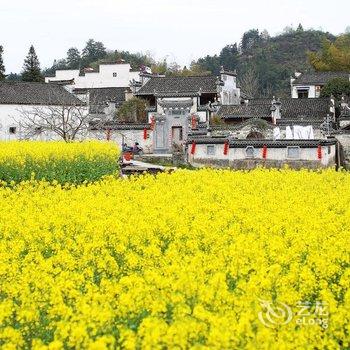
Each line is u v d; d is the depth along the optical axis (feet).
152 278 45.73
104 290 45.09
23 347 39.27
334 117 261.85
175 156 196.54
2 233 67.46
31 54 388.98
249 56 610.65
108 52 605.31
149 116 236.63
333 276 52.26
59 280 46.91
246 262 52.80
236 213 77.36
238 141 189.37
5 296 47.52
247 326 36.76
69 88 294.05
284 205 82.48
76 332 36.37
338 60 430.20
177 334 35.40
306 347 38.09
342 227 70.64
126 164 174.29
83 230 67.15
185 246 60.34
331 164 191.11
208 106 238.07
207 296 42.37
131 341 35.06
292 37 628.69
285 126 222.89
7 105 241.76
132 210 78.07
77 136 219.00
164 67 474.49
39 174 127.24
